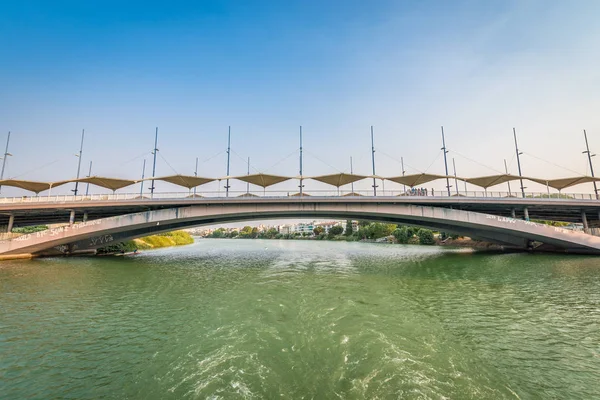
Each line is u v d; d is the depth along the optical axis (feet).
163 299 50.47
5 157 124.16
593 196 122.31
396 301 47.70
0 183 111.75
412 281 67.51
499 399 19.66
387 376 22.33
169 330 34.47
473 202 115.75
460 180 132.98
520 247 135.95
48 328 35.76
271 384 21.30
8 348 29.81
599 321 37.35
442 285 62.28
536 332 33.30
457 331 33.42
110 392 21.43
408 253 149.28
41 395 21.29
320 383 21.35
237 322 36.50
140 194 111.86
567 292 54.29
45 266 90.22
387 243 268.62
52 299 50.62
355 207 118.52
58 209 107.96
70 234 105.81
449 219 115.03
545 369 24.38
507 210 131.85
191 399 19.79
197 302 48.11
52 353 28.50
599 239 111.75
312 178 126.31
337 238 411.95
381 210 117.80
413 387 20.71
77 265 94.32
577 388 21.48
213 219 135.13
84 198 107.24
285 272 84.69
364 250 183.42
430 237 222.48
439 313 40.81
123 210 121.39
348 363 24.57
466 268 88.33
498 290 56.75
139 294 54.60
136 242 194.49
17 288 59.31
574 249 117.80
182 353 27.66
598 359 26.43
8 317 40.29
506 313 40.91
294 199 115.65
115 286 62.28
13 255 106.22
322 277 74.43
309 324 35.17
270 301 47.29
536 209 127.13
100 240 131.64
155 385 22.02
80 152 126.82
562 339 31.24
